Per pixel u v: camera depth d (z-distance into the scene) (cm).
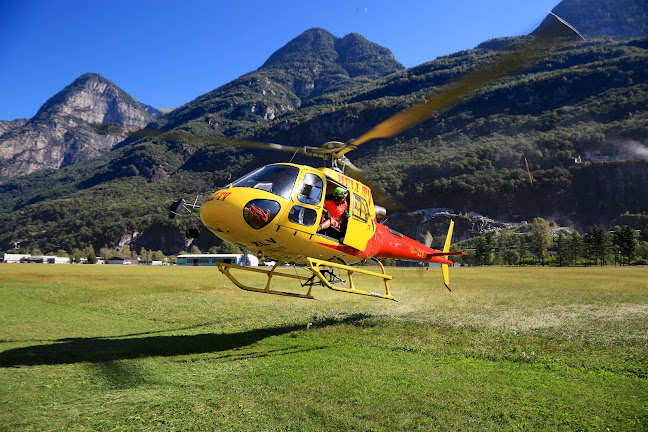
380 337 897
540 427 418
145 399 502
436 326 1007
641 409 462
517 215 18175
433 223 16712
